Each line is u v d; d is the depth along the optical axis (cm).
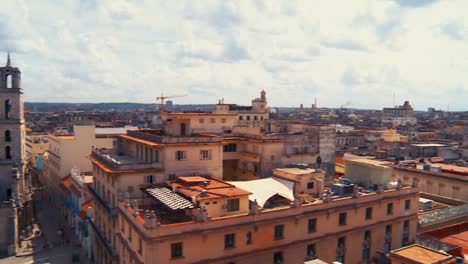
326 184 6378
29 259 7250
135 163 5456
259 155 6631
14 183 8188
